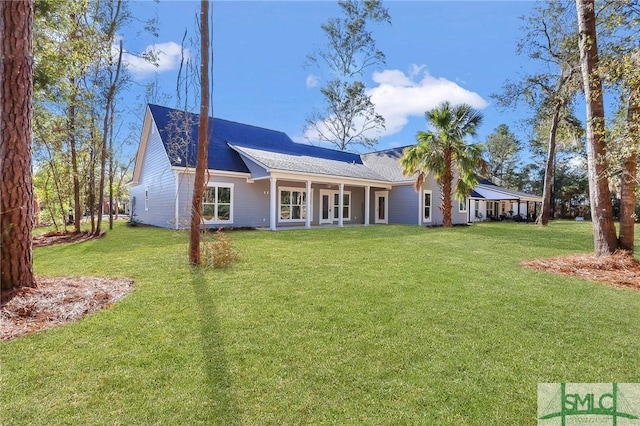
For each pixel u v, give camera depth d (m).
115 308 4.15
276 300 4.50
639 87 5.49
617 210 25.97
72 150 13.98
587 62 7.29
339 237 11.25
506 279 5.70
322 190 19.48
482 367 2.90
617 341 3.41
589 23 7.25
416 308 4.25
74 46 11.12
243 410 2.34
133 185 21.11
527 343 3.35
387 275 5.86
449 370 2.85
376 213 21.45
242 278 5.57
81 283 5.18
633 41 6.91
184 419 2.24
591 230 14.79
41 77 9.86
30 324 3.66
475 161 15.14
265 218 16.67
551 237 11.84
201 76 6.18
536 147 34.25
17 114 4.52
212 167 14.83
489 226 17.64
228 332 3.51
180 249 8.41
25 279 4.59
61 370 2.78
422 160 16.19
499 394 2.55
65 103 12.57
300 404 2.40
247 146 17.55
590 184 7.64
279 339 3.37
